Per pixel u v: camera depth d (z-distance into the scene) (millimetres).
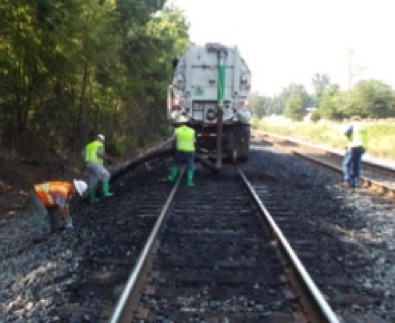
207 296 6086
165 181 15453
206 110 18906
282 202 12289
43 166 16625
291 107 129875
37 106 18000
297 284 6301
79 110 20328
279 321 5328
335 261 7652
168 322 5270
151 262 7074
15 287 6637
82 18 15984
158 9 27781
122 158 23422
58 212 9547
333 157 26500
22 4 12875
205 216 10438
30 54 14781
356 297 6113
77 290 6258
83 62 17469
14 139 16578
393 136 35938
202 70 18703
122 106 26688
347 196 13781
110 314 5441
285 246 7496
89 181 12836
